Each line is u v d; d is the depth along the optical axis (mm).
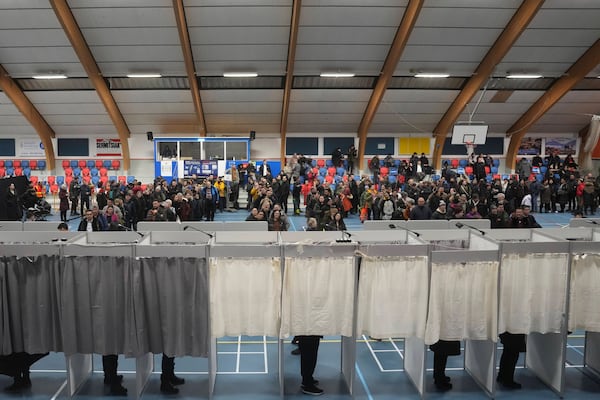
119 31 17406
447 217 12086
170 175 23781
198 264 6164
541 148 26281
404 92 21969
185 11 16547
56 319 6297
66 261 6133
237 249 6203
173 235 7297
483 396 6680
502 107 23422
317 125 25016
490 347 6613
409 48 18734
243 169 22953
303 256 6270
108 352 6312
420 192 16609
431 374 7328
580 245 6477
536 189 20953
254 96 22141
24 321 6254
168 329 6234
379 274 6309
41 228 8711
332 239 7328
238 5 16328
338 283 6332
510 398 6617
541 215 20141
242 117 23875
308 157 25406
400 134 25875
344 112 23750
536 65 19906
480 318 6430
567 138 26219
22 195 18297
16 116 23438
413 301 6375
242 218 18922
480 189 18359
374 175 24328
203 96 21969
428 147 25859
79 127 24641
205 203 17781
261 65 19641
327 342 8367
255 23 17234
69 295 6168
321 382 7008
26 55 18578
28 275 6191
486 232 7578
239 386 6848
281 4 16328
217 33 17703
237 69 19828
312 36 17984
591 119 23281
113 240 7246
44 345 6316
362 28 17641
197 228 8531
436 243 7480
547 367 6945
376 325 6375
